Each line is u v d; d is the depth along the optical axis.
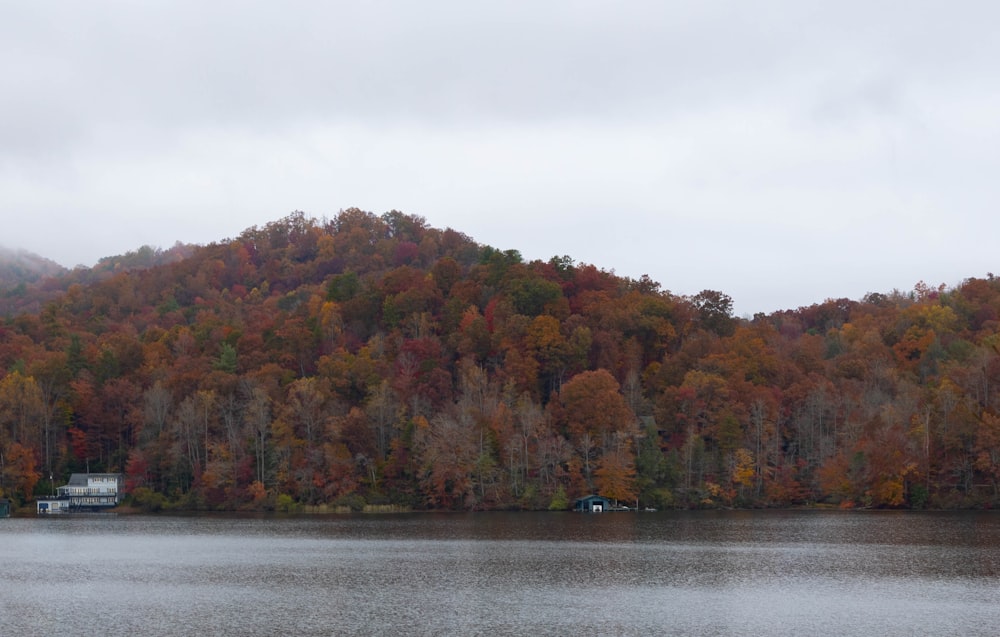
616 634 89.75
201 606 103.00
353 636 89.50
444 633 90.50
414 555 140.75
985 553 137.62
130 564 133.62
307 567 129.38
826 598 104.81
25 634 91.00
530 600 105.12
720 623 93.69
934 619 94.38
